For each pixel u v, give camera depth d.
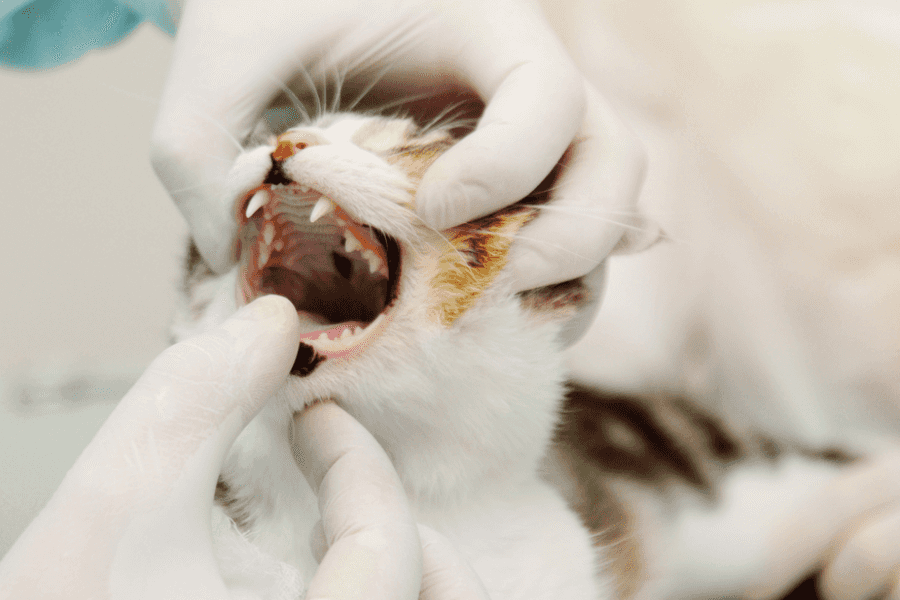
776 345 0.66
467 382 0.44
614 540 0.52
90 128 0.60
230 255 0.48
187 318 0.49
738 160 0.65
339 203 0.43
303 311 0.46
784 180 0.64
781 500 0.60
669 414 0.65
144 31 0.60
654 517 0.58
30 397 0.55
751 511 0.59
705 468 0.62
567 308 0.47
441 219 0.43
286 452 0.44
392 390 0.43
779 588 0.59
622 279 0.67
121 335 0.61
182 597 0.37
